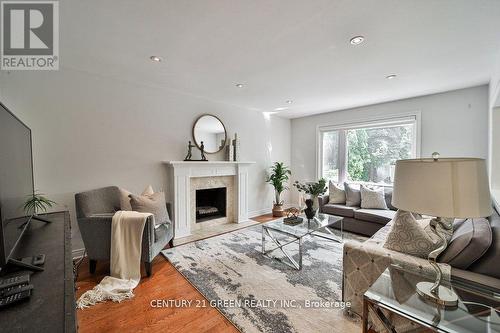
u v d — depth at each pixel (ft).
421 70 8.45
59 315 2.45
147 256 7.13
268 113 16.05
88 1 4.75
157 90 10.73
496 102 8.27
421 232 4.87
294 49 6.87
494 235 4.60
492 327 3.43
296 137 17.60
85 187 8.91
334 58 7.49
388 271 4.68
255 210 15.62
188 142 11.83
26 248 4.34
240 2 4.81
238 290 6.47
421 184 3.45
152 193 9.50
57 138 8.32
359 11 5.09
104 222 7.07
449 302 3.69
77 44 6.58
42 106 8.04
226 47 6.77
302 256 8.67
